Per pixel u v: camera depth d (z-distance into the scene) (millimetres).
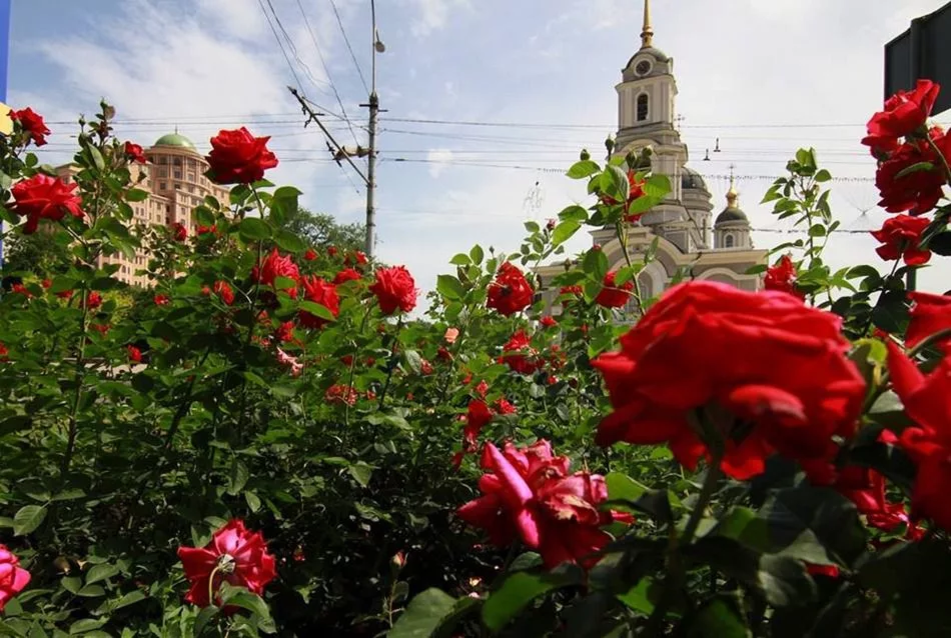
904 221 1840
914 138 1651
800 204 2646
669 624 890
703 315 552
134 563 1902
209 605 1434
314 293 2332
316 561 2230
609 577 737
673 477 1935
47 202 2270
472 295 2668
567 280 2074
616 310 3107
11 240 3094
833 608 734
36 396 2135
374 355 2461
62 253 2729
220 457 2199
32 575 2006
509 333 3654
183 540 2066
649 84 39562
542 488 965
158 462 2098
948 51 2238
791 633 739
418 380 2713
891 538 988
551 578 702
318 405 2500
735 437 630
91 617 1931
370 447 2469
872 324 1757
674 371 581
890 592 676
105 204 2689
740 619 687
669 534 729
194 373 2076
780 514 719
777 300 608
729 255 28312
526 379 3281
